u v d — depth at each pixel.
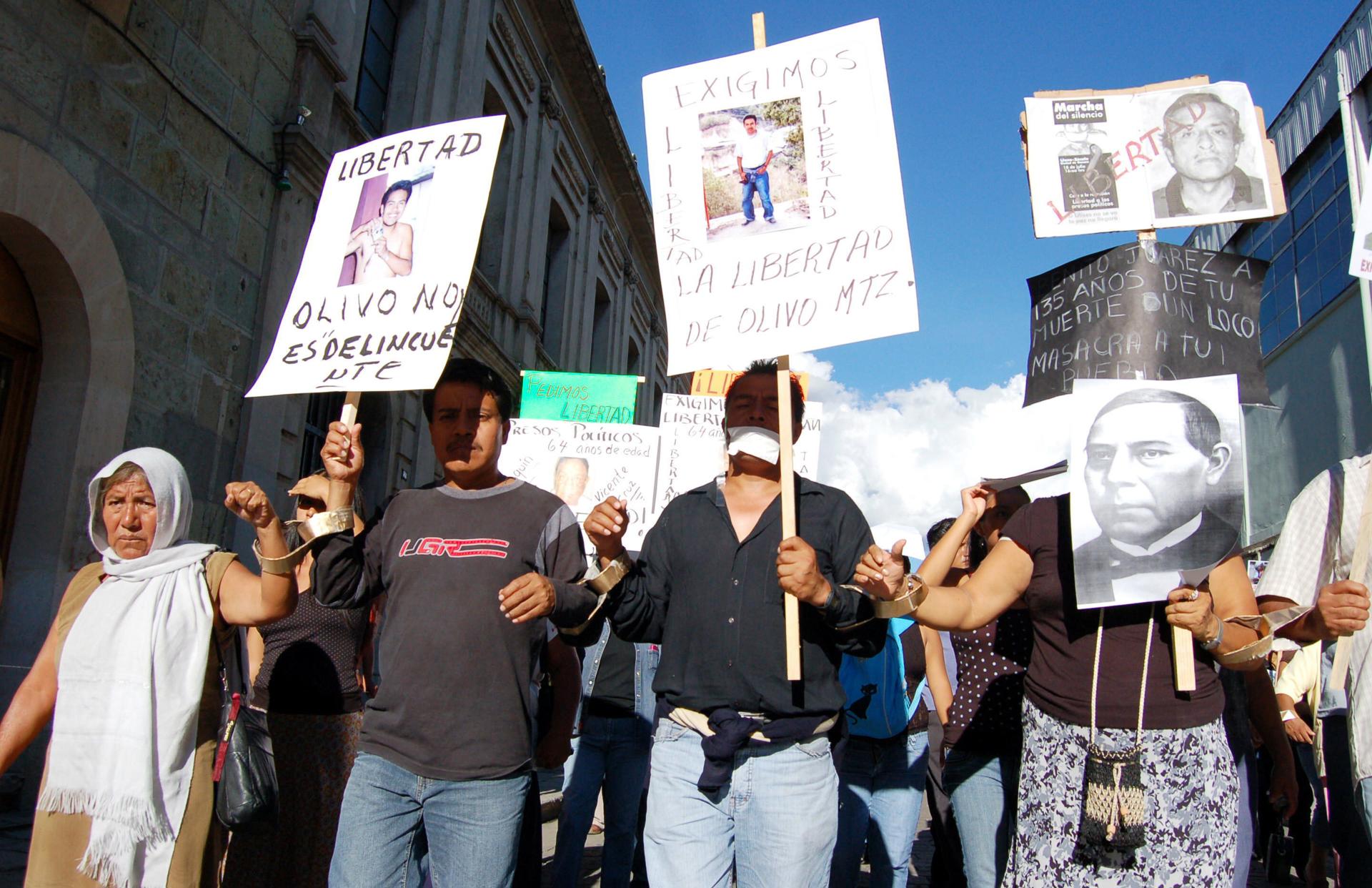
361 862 2.69
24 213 5.71
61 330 6.26
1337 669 2.91
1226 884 2.44
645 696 4.74
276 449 8.55
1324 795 5.34
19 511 6.07
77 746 2.72
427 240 3.14
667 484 6.55
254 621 2.83
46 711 2.94
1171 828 2.45
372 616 4.30
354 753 3.64
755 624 2.65
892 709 4.23
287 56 8.66
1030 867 2.62
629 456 6.64
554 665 3.71
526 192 16.44
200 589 2.91
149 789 2.68
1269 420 19.42
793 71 3.14
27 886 2.70
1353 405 15.88
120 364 6.51
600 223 22.34
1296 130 17.80
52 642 2.97
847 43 3.11
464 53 13.43
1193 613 2.45
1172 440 2.67
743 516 2.85
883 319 2.86
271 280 8.34
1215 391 2.71
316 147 8.75
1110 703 2.55
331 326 3.16
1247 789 3.75
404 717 2.75
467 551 2.89
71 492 6.12
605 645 4.77
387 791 2.73
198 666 2.83
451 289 3.03
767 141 3.12
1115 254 3.35
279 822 3.53
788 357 2.88
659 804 2.65
